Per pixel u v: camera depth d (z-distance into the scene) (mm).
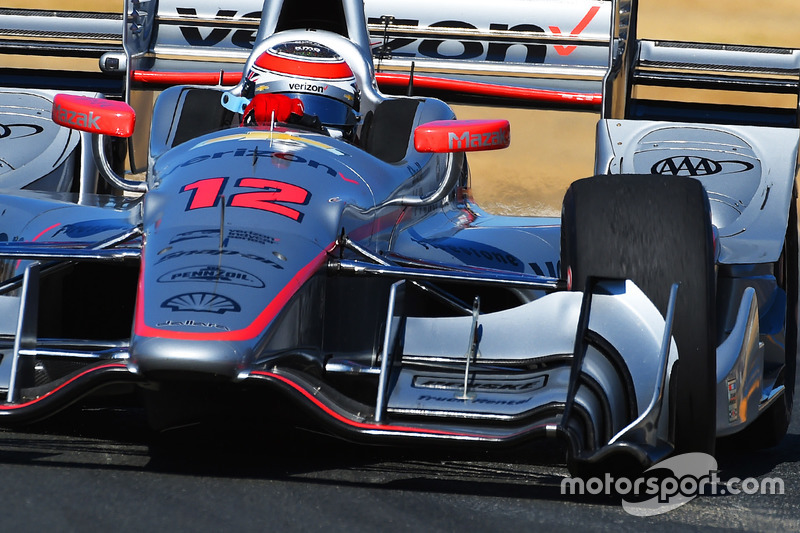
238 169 14750
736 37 72312
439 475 13461
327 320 14469
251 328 12312
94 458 13203
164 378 12078
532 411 12570
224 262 12992
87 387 12328
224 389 12414
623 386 12797
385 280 15805
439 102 18672
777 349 17844
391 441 12266
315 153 15602
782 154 19688
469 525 11242
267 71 18109
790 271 19172
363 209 15047
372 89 18875
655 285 13195
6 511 10758
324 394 12703
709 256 13344
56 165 20125
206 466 13086
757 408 15773
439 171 18359
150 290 12719
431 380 13422
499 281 13695
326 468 13422
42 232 16469
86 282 16672
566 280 13773
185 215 13867
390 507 11742
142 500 11398
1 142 20203
